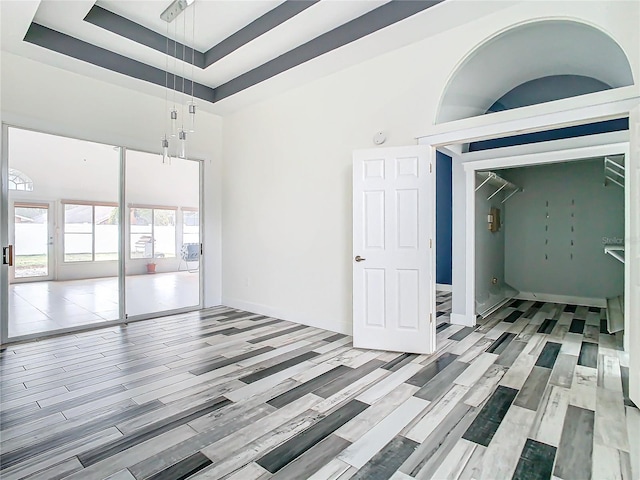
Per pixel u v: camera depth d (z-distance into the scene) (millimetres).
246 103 5008
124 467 1770
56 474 1721
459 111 3312
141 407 2375
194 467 1768
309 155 4387
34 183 4129
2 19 2994
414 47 3449
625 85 2520
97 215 4723
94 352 3467
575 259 5969
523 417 2229
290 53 3930
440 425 2141
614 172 4766
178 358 3295
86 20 3389
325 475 1703
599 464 1770
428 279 3361
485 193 5383
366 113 3820
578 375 2889
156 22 3701
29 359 3279
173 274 5402
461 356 3346
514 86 3275
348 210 4035
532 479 1667
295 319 4598
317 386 2689
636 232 2344
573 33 2732
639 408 2303
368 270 3559
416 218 3391
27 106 3754
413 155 3393
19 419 2223
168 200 5227
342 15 3291
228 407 2373
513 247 6516
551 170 6180
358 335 3590
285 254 4707
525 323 4598
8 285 3795
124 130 4496
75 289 4777
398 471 1729
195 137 5277
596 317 4945
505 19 2893
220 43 4078
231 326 4418
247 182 5211
